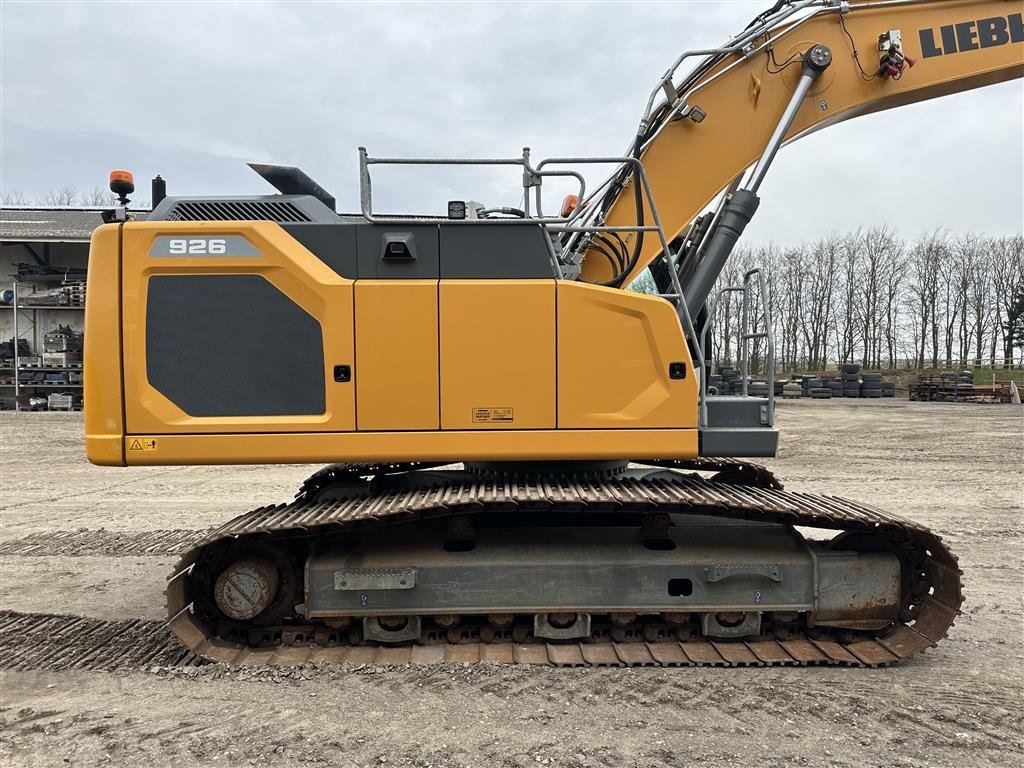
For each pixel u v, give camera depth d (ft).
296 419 12.34
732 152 14.80
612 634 13.19
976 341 165.27
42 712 10.93
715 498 12.74
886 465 35.70
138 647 13.62
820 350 168.04
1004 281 162.30
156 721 10.57
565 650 12.82
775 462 36.70
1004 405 78.07
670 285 14.82
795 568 12.81
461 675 11.94
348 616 12.77
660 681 11.78
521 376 12.39
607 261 14.65
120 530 23.35
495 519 14.06
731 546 13.26
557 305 12.39
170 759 9.53
